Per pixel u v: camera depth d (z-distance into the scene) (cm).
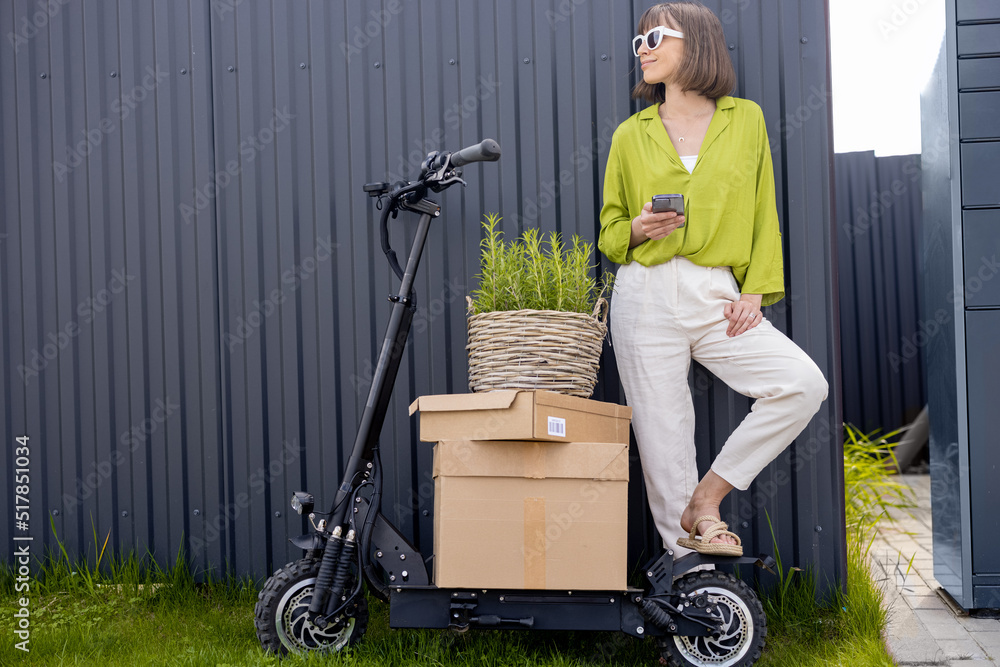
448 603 198
